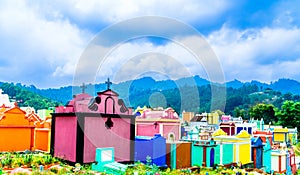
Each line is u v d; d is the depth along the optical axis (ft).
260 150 74.95
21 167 44.29
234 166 66.74
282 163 77.20
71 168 46.62
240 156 69.26
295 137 153.99
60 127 53.78
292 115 193.77
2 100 85.71
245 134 71.20
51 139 54.85
